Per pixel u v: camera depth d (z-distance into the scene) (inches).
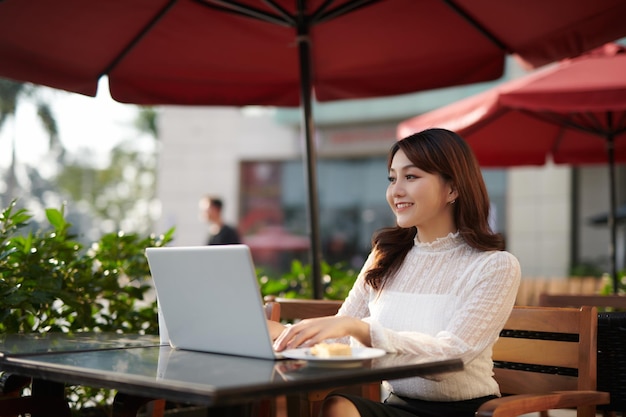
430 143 85.2
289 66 162.4
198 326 76.9
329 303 111.5
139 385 57.8
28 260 121.3
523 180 562.9
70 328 124.4
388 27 146.6
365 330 74.1
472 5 133.7
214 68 160.9
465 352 75.8
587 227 550.0
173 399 55.0
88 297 128.5
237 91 168.7
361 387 109.7
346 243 660.7
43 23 130.6
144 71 157.9
